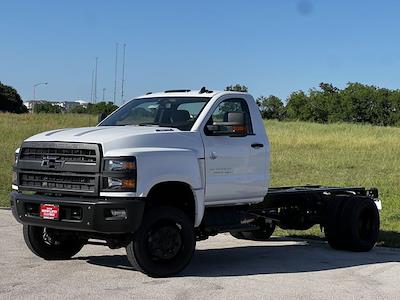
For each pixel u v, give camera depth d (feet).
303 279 25.14
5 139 102.99
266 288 23.35
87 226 23.16
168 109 27.94
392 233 38.81
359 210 32.78
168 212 24.44
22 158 25.44
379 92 256.93
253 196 28.25
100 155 23.39
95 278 24.41
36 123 135.44
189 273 25.93
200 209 25.68
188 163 25.17
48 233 27.35
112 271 25.75
